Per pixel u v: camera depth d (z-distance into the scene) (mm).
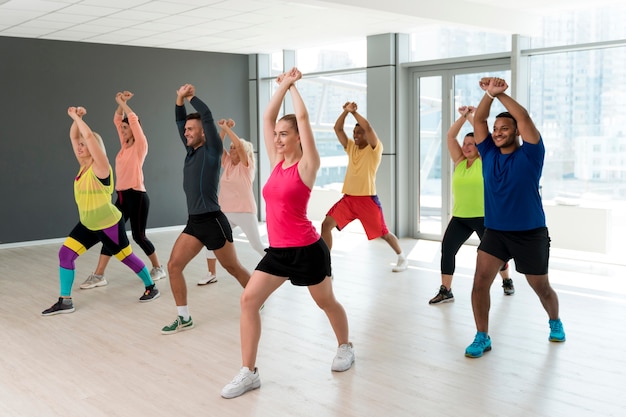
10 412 3518
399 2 6480
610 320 5078
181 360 4289
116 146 9984
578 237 7762
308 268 3652
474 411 3418
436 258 7754
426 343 4535
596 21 7391
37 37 9172
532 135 3936
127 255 5711
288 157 3615
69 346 4621
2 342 4738
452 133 5441
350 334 4758
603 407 3453
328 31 9078
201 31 8906
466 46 8656
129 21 8086
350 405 3520
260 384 3822
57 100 9422
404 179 9484
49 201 9430
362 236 9523
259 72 11383
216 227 4742
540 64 8008
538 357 4223
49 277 6988
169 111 10516
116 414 3465
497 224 4121
